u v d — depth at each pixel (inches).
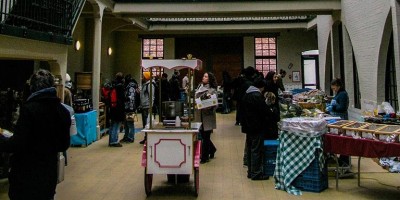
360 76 335.6
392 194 171.8
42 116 99.7
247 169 221.1
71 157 255.9
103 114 366.6
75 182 193.6
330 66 457.7
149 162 165.9
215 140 324.5
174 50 639.8
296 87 627.8
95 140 325.7
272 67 642.8
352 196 169.3
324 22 460.1
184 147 164.9
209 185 189.0
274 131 226.7
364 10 315.6
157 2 401.7
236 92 252.4
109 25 521.3
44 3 224.1
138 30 582.9
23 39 193.5
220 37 642.8
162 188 184.7
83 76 403.2
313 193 174.1
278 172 184.2
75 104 303.3
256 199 166.1
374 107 293.6
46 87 103.5
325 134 178.9
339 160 207.5
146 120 331.3
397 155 153.7
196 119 237.3
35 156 100.4
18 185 99.8
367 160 242.1
